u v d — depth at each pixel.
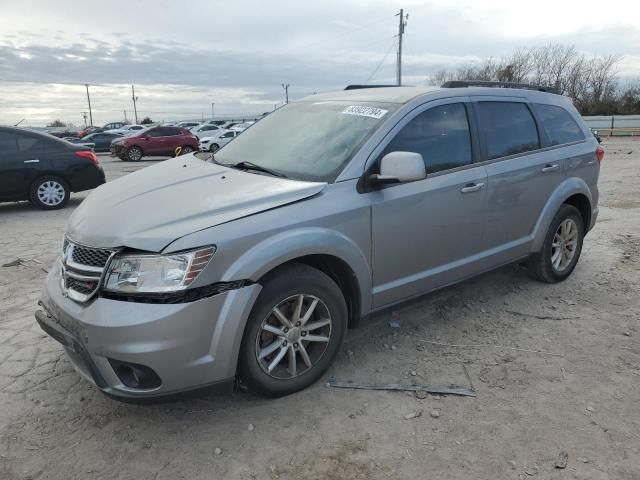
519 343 3.85
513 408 3.06
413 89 4.02
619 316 4.29
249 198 3.00
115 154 24.73
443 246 3.79
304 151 3.58
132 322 2.57
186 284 2.64
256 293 2.82
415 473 2.55
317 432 2.86
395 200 3.41
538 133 4.57
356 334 3.98
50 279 3.14
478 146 4.02
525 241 4.48
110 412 3.08
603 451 2.69
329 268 3.35
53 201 9.34
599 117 43.91
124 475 2.58
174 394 2.71
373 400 3.15
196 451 2.74
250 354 2.92
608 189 11.09
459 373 3.45
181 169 3.79
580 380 3.35
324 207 3.11
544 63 58.47
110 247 2.73
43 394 3.26
